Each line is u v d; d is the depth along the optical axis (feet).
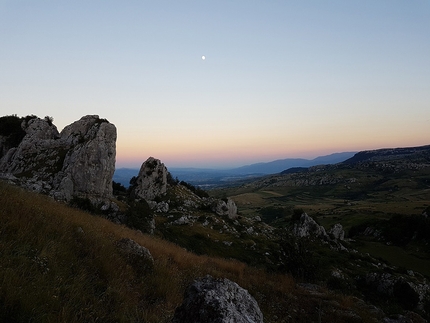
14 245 22.58
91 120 176.45
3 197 32.12
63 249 26.22
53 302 17.37
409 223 307.78
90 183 146.10
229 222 223.30
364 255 220.02
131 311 21.72
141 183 239.09
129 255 35.60
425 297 121.90
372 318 43.60
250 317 17.22
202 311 15.70
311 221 253.85
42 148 158.51
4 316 14.93
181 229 175.63
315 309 42.32
